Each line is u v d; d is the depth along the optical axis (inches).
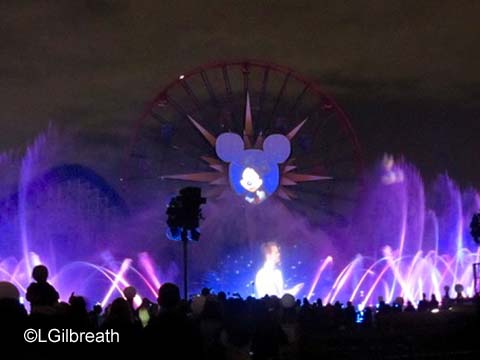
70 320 680.4
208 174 3597.4
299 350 928.9
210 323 740.0
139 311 1032.8
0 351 617.6
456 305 1544.0
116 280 4033.0
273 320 828.0
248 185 3567.9
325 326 1331.2
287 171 3644.2
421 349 1099.3
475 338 1109.1
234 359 721.0
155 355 634.8
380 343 1095.0
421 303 1627.7
